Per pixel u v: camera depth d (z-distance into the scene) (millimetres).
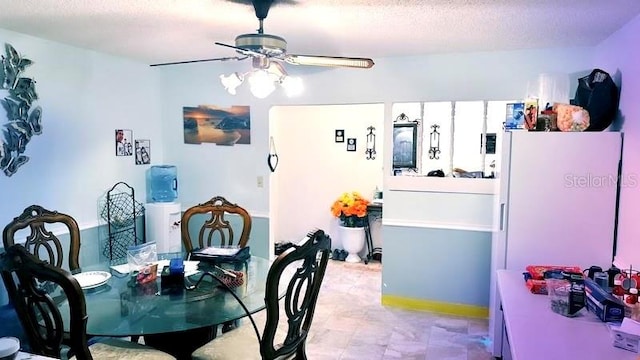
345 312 3854
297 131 5730
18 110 3143
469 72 3666
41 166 3346
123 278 2500
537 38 3117
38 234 2787
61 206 3525
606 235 2707
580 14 2510
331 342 3266
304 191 5785
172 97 4523
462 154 4441
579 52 3410
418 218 3904
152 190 4484
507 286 2367
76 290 1721
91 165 3781
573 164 2707
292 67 4117
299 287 2066
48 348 1893
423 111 4348
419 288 3945
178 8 2490
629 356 1601
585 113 2777
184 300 2191
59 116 3469
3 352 1306
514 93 3572
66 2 2402
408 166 4586
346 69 3973
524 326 1854
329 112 5590
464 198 3773
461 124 4426
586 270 2602
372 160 5484
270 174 4352
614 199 2678
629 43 2652
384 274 4023
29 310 1882
